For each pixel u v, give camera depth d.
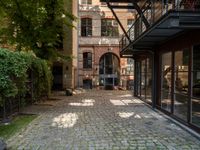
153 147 7.28
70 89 23.53
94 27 31.95
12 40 18.20
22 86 12.54
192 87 9.58
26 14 17.36
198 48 9.12
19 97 12.80
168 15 7.75
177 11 7.64
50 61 19.08
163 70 13.23
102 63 32.41
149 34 10.73
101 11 31.98
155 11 10.77
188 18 7.92
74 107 14.80
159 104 13.73
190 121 9.56
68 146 7.34
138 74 20.11
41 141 7.83
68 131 9.02
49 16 17.62
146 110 13.76
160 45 13.63
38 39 17.84
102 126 9.80
